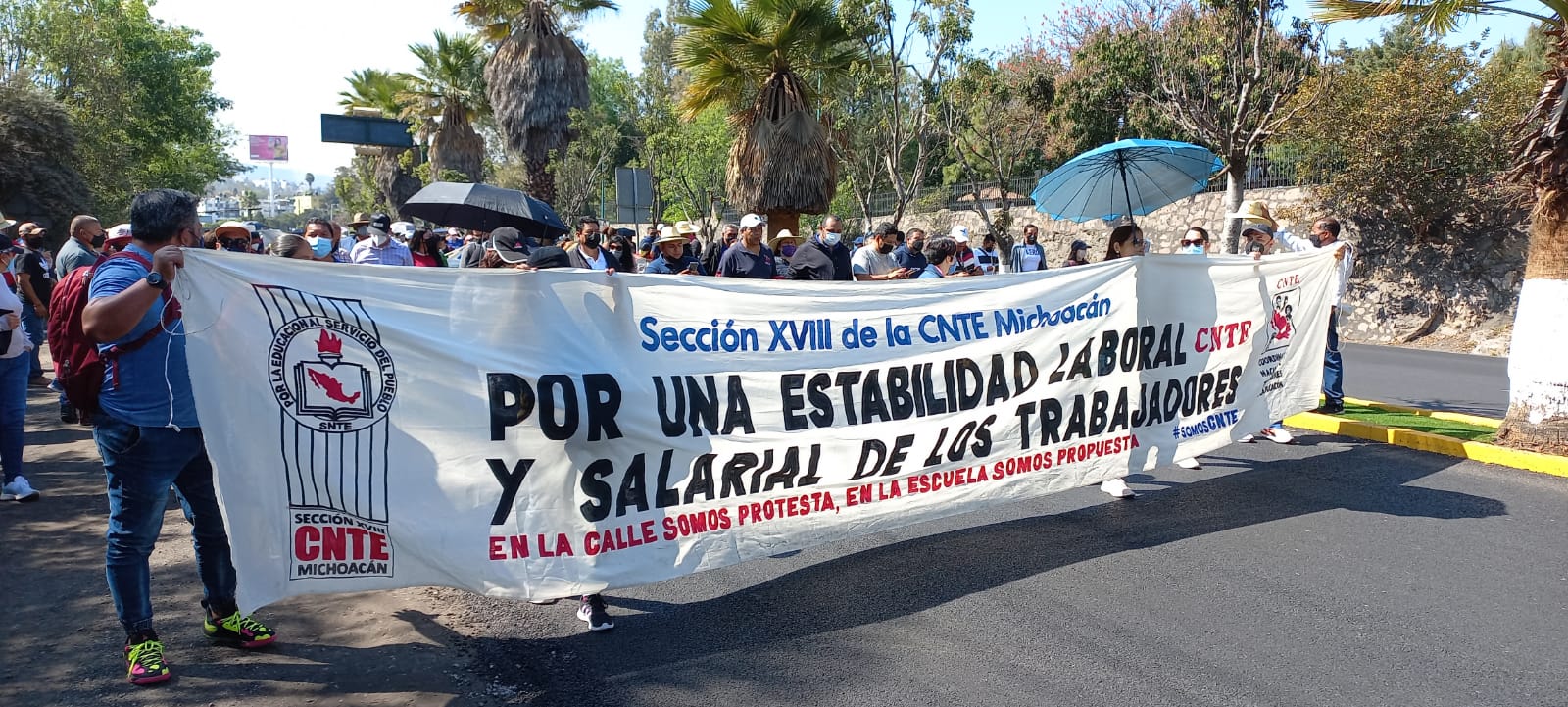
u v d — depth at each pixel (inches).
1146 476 272.7
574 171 1149.1
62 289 140.6
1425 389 442.6
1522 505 238.2
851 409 193.8
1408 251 666.2
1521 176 281.4
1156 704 142.0
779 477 186.4
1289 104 645.9
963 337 207.9
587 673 153.9
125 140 1325.0
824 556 209.8
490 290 157.8
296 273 144.8
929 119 819.4
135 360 141.0
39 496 243.0
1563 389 271.6
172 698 141.1
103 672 148.9
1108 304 229.8
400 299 151.5
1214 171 354.0
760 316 183.3
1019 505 246.1
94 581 187.6
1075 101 865.5
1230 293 261.3
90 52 1266.0
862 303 194.5
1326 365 346.3
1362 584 188.1
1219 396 261.9
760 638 166.9
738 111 698.2
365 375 148.8
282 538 144.7
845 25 660.1
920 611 178.1
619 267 438.3
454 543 155.0
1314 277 287.9
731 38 646.5
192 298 137.4
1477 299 631.2
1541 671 151.9
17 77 1039.0
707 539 179.2
